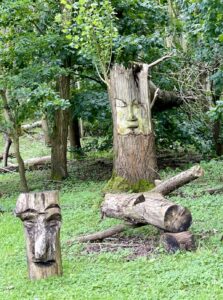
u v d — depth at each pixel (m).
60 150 12.21
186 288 5.01
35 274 5.68
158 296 4.85
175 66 12.46
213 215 7.58
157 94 10.40
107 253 6.40
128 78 9.19
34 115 12.84
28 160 15.55
